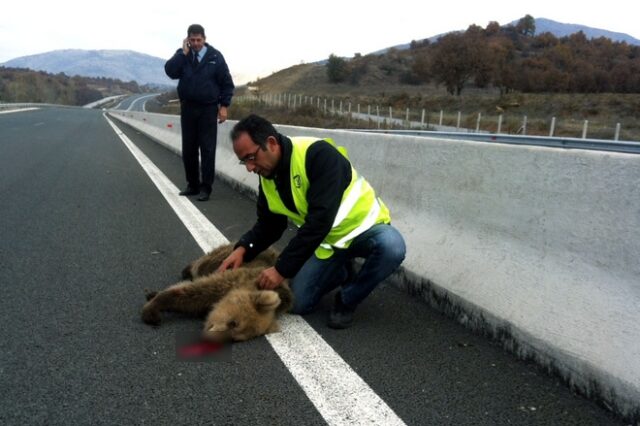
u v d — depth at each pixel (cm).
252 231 400
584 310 290
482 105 4619
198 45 773
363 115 4481
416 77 8200
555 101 4041
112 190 859
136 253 506
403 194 493
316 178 347
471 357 317
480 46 6091
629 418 252
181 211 709
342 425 244
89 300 384
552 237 327
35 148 1469
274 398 265
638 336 261
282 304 365
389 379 288
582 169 311
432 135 1498
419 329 357
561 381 289
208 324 323
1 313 353
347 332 350
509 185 365
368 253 370
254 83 11438
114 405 254
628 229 281
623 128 3119
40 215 650
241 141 340
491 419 255
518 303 326
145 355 305
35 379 274
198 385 274
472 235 394
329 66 8812
